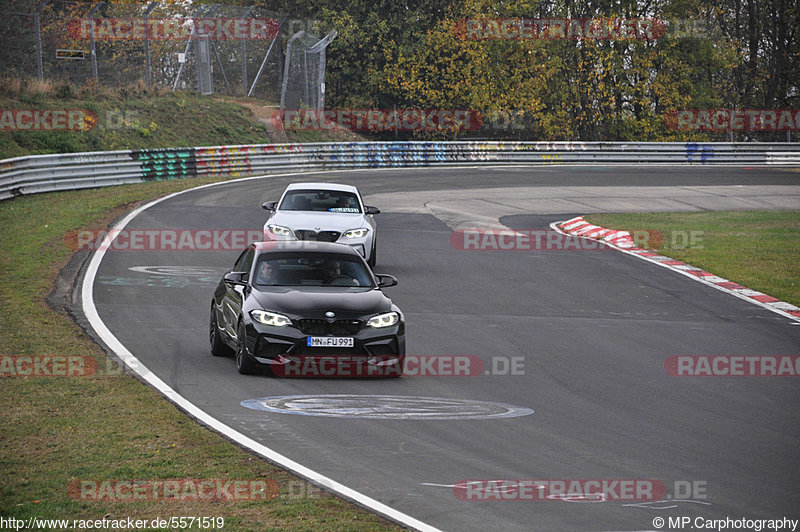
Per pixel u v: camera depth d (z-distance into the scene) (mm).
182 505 25266
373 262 72750
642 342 52500
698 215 117750
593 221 107250
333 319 41469
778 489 28250
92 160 120875
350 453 30797
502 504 26297
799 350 51656
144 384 39344
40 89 151000
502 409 37469
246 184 132125
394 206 116562
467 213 112812
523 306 62594
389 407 37156
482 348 49656
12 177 106625
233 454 29953
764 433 35062
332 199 73312
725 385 43156
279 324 41156
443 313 59188
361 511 25156
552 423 35438
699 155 197500
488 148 181500
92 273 67000
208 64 188375
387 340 42094
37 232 83250
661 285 72375
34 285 61281
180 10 182125
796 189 153750
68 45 163250
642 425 35562
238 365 42500
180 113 170125
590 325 57000
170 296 60781
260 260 46219
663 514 25812
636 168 182875
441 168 171250
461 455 30969
